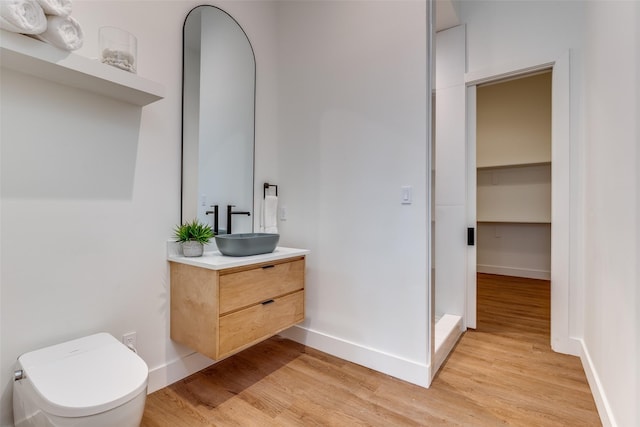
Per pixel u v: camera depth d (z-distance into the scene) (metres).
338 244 2.25
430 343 1.88
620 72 1.39
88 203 1.52
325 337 2.31
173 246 1.87
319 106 2.35
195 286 1.72
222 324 1.64
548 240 4.65
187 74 1.95
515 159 4.82
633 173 1.21
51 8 1.16
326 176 2.31
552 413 1.61
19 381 1.20
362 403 1.70
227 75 2.20
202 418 1.57
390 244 2.01
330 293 2.29
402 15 1.96
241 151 2.31
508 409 1.65
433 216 1.95
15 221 1.31
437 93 2.89
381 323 2.04
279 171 2.59
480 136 5.11
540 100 4.64
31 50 1.14
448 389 1.83
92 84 1.42
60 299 1.44
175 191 1.89
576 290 2.26
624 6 1.34
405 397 1.76
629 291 1.22
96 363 1.23
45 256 1.39
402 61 1.96
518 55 2.52
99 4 1.55
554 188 2.35
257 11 2.44
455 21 2.74
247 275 1.78
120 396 1.04
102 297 1.58
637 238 1.15
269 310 1.92
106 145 1.58
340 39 2.24
